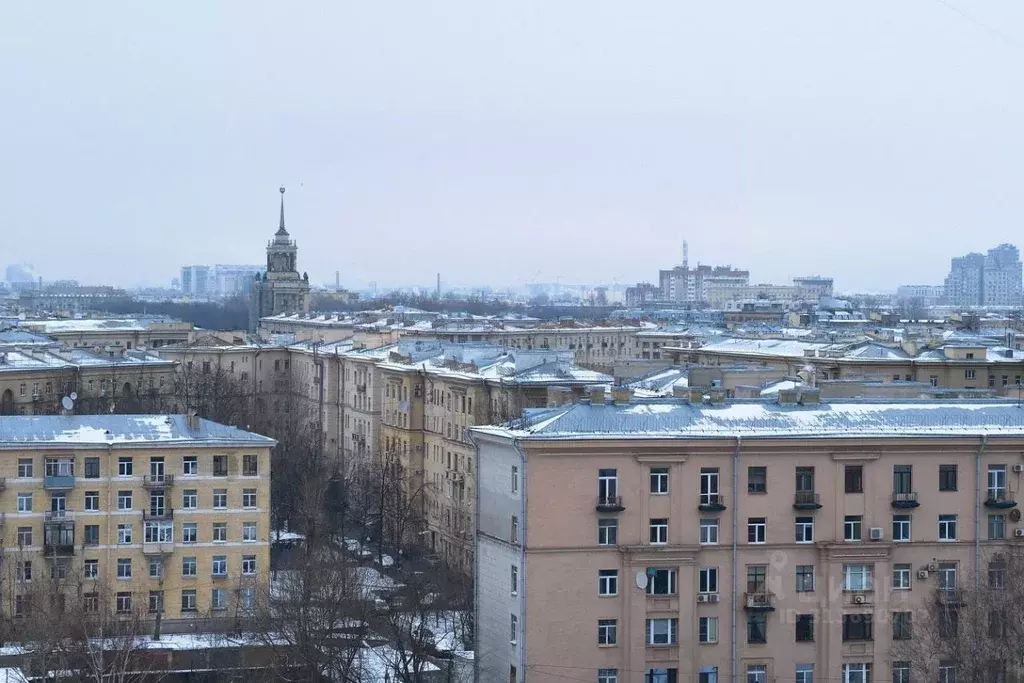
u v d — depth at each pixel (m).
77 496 169.62
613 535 118.19
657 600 118.25
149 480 171.75
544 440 116.75
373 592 182.88
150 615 171.50
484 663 124.38
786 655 120.44
